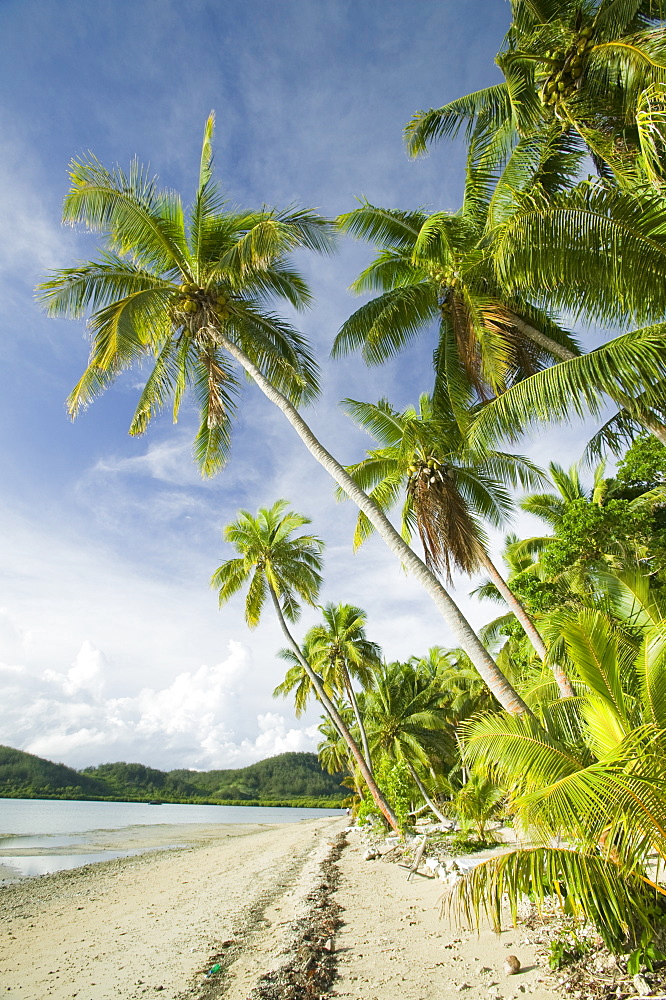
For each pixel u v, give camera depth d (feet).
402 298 37.32
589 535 42.65
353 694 95.35
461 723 18.03
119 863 71.36
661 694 15.56
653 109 18.99
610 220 20.15
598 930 14.49
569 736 19.12
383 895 32.91
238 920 30.81
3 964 26.81
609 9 26.17
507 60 29.27
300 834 115.14
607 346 23.17
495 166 36.42
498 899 13.65
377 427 46.93
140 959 24.85
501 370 33.14
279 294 39.58
